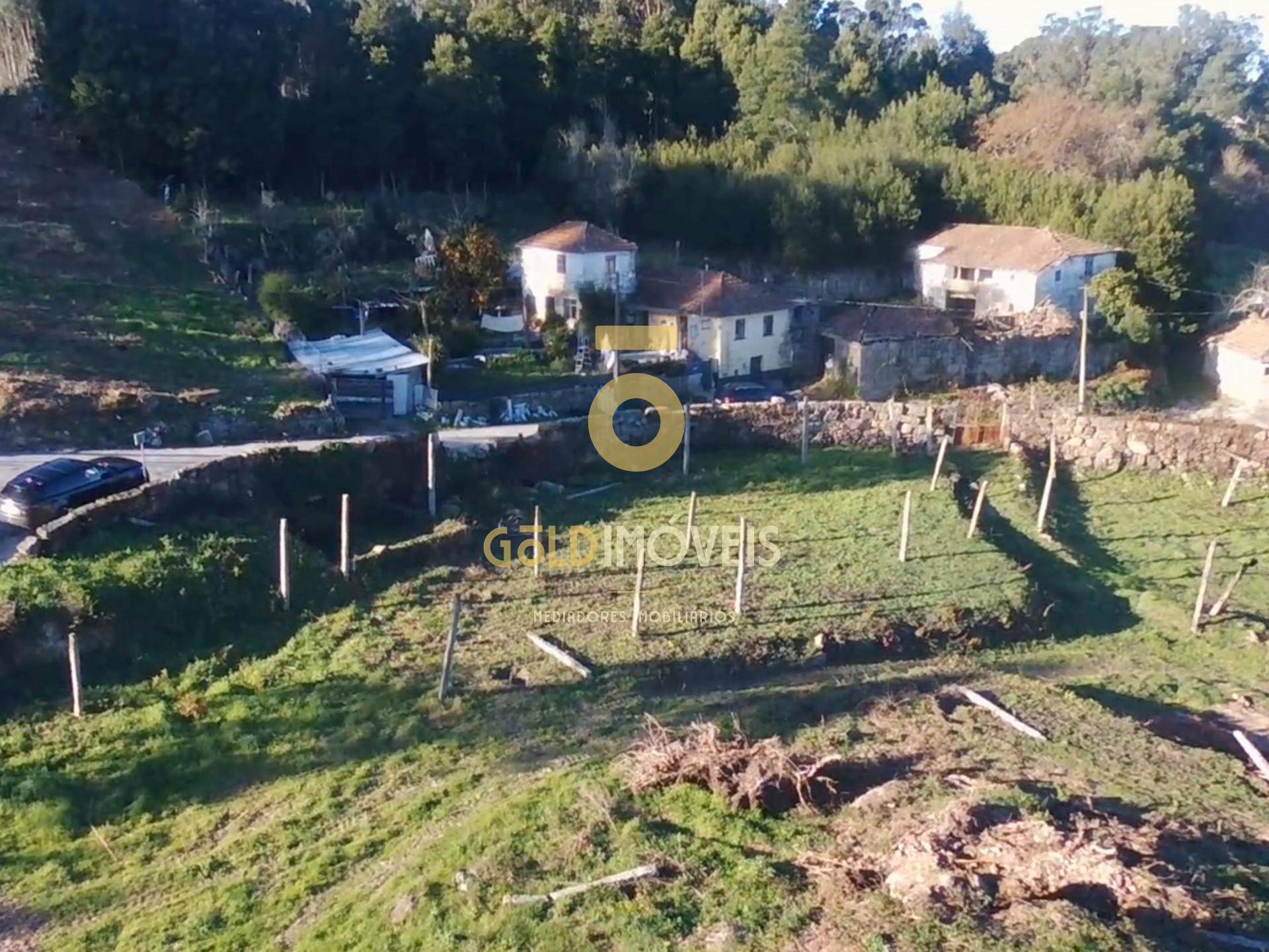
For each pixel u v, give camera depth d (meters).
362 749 18.53
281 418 37.69
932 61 97.50
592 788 15.58
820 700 20.12
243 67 61.06
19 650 20.12
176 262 50.94
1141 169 75.12
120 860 16.14
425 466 31.28
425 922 13.15
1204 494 35.03
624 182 66.69
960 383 53.00
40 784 17.23
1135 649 24.73
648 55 79.38
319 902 14.66
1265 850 14.36
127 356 40.78
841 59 86.75
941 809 13.73
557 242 54.47
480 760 17.97
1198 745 19.83
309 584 24.41
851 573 26.50
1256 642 24.88
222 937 14.13
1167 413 51.41
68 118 58.91
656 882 13.14
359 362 43.09
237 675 20.86
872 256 66.75
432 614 23.83
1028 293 59.16
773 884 12.84
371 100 65.94
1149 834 13.50
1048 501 33.00
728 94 79.69
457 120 67.88
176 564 23.16
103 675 20.48
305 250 56.38
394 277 54.84
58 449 33.19
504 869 13.89
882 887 12.48
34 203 52.16
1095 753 17.88
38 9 59.09
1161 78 99.31
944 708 19.89
